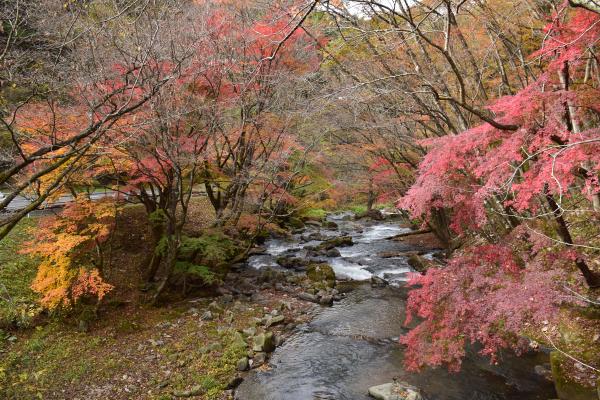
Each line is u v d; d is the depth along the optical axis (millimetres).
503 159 4910
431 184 5777
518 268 5832
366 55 9727
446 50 5156
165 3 8586
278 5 8203
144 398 6520
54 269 8102
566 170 4129
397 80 8953
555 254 5977
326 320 9516
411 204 6039
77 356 7562
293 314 9883
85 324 8500
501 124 5004
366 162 13898
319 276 12195
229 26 9953
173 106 8445
